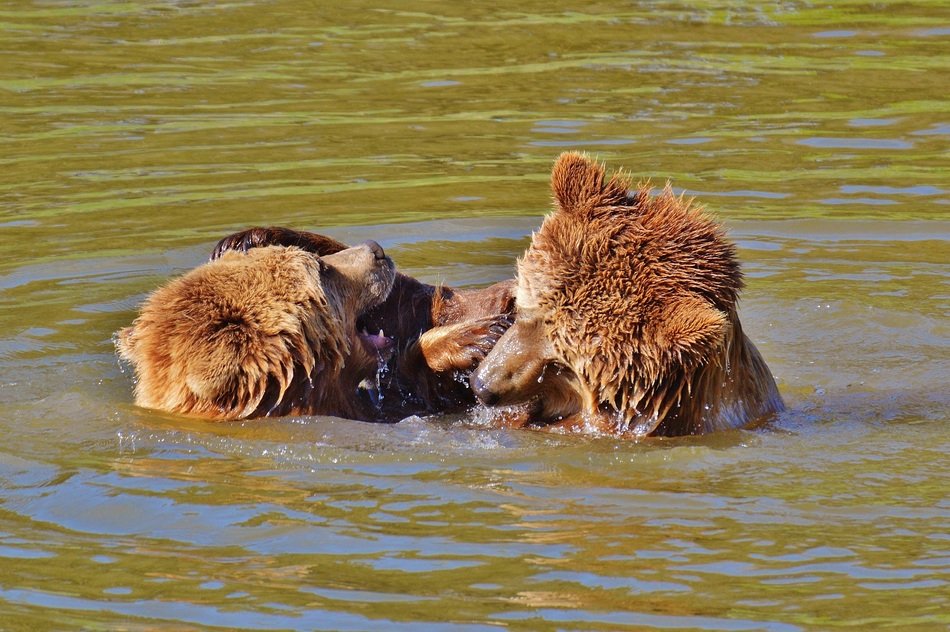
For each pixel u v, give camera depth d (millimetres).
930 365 13359
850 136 20875
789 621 7684
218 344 11008
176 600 8055
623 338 10125
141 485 9828
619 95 22844
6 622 7785
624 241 10117
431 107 22281
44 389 12375
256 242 12516
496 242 16766
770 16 27938
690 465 10125
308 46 25828
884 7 28531
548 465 10148
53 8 28438
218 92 22969
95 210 17656
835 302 14945
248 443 10641
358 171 19359
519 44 25984
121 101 22359
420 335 12438
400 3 29219
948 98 22609
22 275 15531
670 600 7949
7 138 20453
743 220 17484
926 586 8086
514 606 7898
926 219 17594
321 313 11344
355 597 8031
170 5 28984
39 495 9711
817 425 11391
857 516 9180
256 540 8875
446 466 10164
